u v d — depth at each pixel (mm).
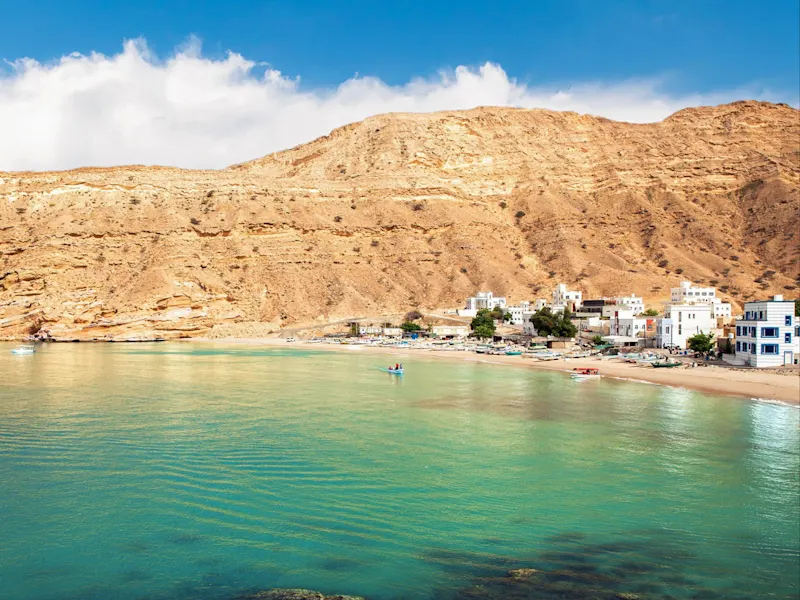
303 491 39031
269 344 170250
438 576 28953
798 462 45438
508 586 28094
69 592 27797
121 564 30062
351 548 31609
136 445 49250
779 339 95250
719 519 35219
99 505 36781
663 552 31328
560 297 191125
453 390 78688
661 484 40562
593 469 43531
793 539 32875
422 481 40844
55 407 65125
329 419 59375
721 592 27719
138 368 104250
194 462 44781
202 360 120812
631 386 82250
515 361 118938
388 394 75125
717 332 123562
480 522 34625
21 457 46062
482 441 50938
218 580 28672
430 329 184250
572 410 64312
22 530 33500
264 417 60188
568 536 33031
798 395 73062
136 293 191250
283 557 30688
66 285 191250
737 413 62656
